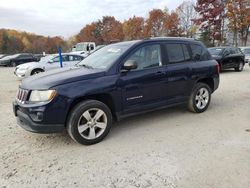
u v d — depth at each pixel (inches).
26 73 532.4
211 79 250.8
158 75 204.8
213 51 604.1
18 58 1112.2
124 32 2519.7
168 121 220.4
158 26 2311.8
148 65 202.8
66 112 165.9
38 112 160.2
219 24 1769.2
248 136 182.7
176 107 264.4
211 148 163.9
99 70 184.9
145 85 198.1
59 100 162.4
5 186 128.4
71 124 167.8
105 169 142.2
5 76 658.2
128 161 150.2
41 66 542.6
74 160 153.5
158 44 211.9
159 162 147.8
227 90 362.3
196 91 236.2
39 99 162.2
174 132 194.1
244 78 492.4
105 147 170.6
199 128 201.6
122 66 188.5
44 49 3097.9
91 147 171.3
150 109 206.1
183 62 226.2
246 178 129.1
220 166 141.1
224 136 183.8
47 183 130.3
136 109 196.7
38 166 147.3
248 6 1582.2
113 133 195.3
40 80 173.3
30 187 127.3
